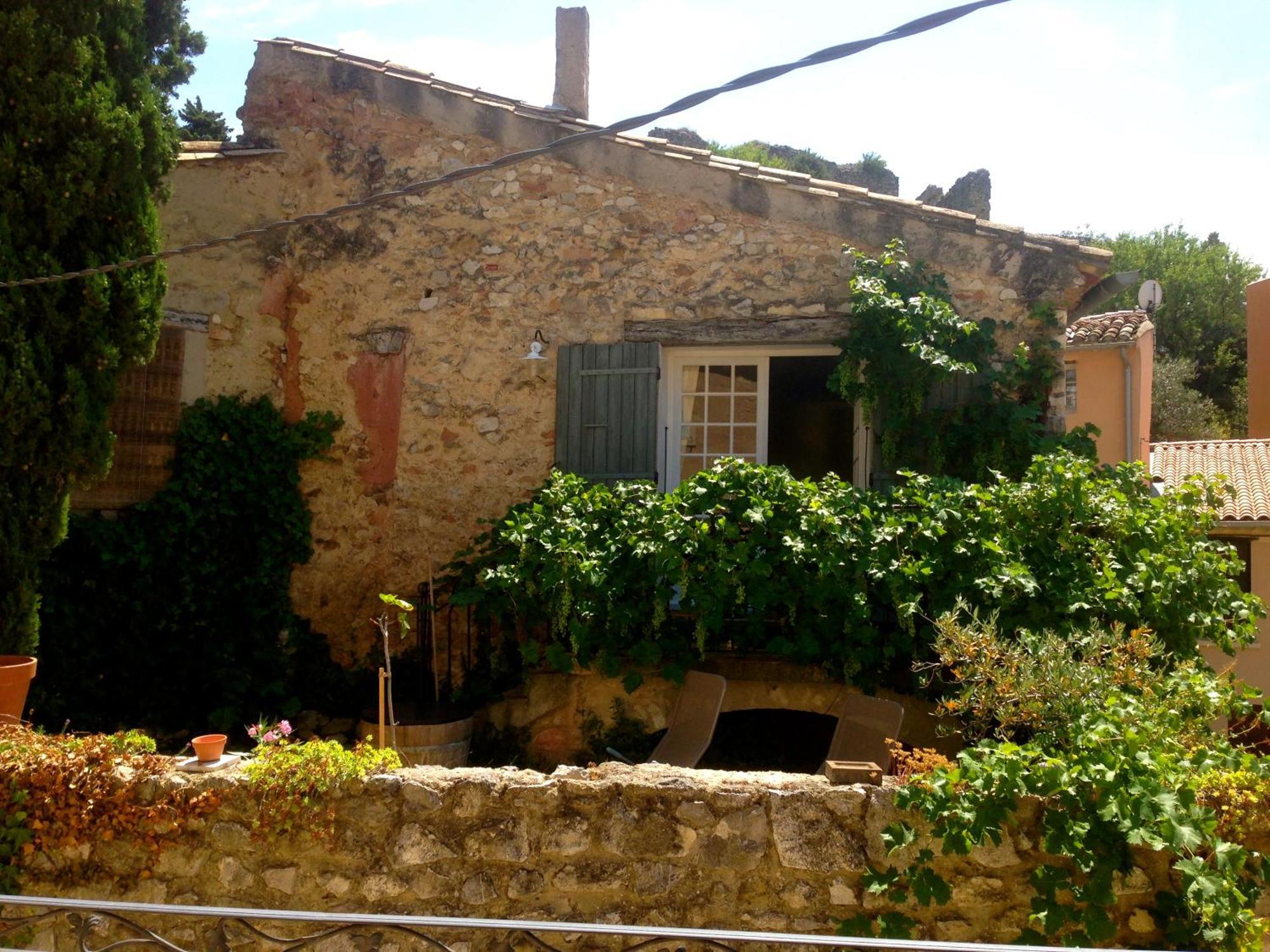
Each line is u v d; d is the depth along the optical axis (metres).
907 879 3.33
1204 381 24.70
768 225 6.66
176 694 6.54
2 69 5.22
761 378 6.88
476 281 7.05
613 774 3.64
